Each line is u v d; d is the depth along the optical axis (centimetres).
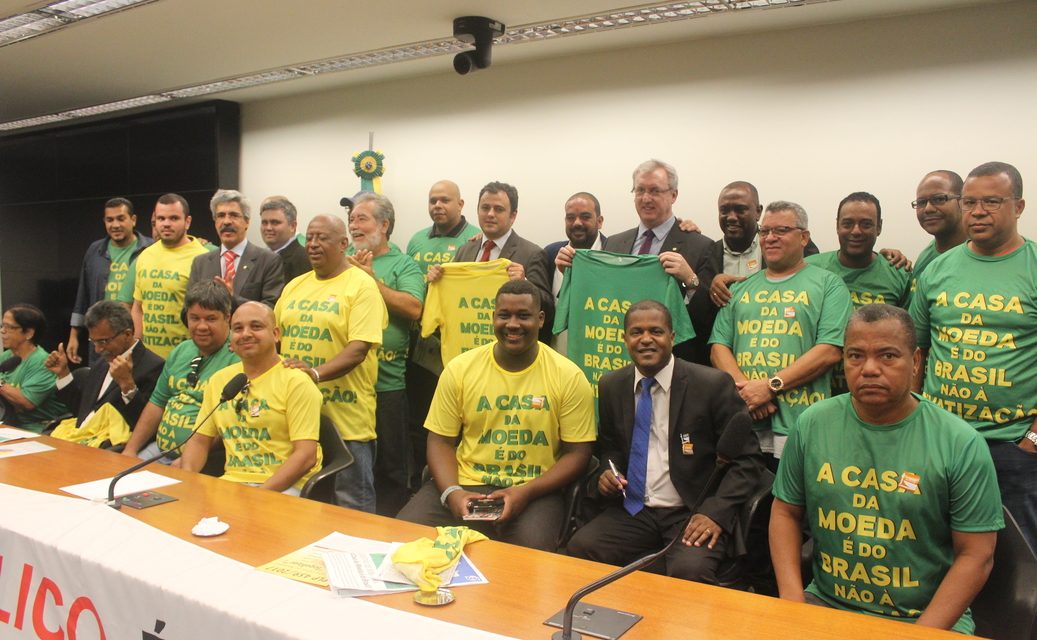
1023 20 350
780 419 283
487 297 357
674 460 256
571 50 457
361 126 559
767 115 413
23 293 760
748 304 299
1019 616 170
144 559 165
